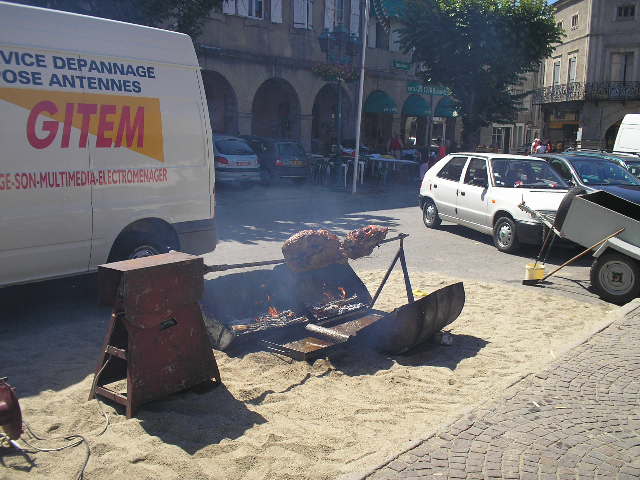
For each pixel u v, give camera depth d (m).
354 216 14.65
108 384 4.44
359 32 28.59
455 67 24.17
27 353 5.18
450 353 5.59
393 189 21.55
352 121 29.72
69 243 5.97
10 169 5.44
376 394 4.59
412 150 28.20
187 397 4.30
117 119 6.21
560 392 4.52
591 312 7.02
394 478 3.27
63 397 4.30
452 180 12.30
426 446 3.64
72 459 3.43
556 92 42.06
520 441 3.73
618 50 38.56
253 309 5.99
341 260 5.86
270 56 23.95
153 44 6.57
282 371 4.90
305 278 6.03
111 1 13.57
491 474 3.34
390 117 31.52
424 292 7.36
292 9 24.92
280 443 3.71
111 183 6.21
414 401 4.48
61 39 5.77
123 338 4.19
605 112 39.34
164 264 4.06
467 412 4.13
